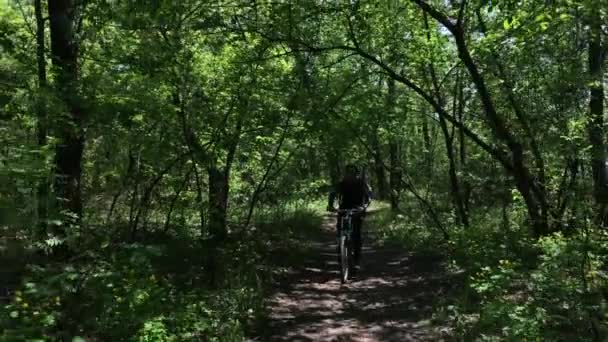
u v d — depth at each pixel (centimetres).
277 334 652
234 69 1039
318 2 1016
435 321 684
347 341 630
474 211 1606
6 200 443
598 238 647
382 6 1089
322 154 1591
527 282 626
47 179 496
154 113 821
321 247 1487
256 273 853
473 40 1047
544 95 998
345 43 1167
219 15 943
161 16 809
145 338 436
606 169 853
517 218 1320
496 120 947
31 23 1062
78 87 702
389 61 1202
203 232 952
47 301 408
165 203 1089
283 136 1134
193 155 956
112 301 421
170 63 826
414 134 1939
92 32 815
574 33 909
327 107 1145
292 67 1148
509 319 530
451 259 1055
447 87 1416
